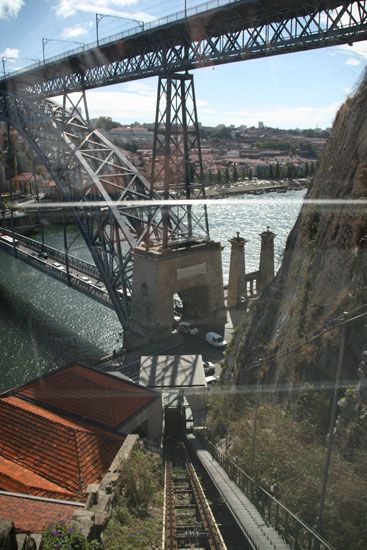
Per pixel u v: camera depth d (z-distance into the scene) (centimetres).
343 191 1930
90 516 1055
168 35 3791
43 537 922
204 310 4509
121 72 4616
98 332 5016
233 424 2184
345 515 1012
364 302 1373
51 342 4753
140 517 1360
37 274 6812
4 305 5644
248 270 6606
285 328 2052
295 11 2975
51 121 5238
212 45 3591
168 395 2883
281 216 9381
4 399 2434
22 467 1886
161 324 4147
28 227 7188
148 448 2108
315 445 1355
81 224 4931
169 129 4034
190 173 4722
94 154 5275
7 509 1326
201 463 2033
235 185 11569
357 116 2073
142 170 6569
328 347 1492
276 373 1959
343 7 2716
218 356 3869
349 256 1617
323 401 1447
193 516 1401
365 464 1056
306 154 14612
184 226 4684
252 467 1444
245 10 3144
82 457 1902
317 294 1797
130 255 4353
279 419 1620
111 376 2706
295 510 1143
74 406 2389
